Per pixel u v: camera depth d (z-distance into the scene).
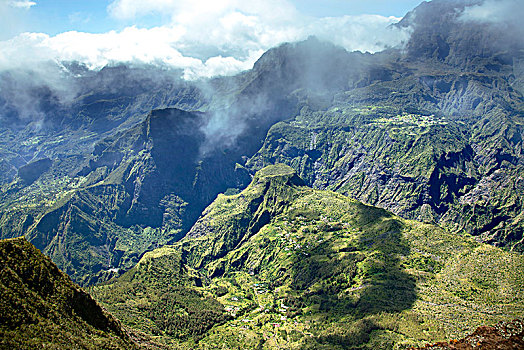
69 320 179.62
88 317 195.12
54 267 199.12
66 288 193.00
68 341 162.12
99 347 170.50
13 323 155.88
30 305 169.88
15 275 176.88
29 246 195.25
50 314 174.25
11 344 144.00
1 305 158.38
